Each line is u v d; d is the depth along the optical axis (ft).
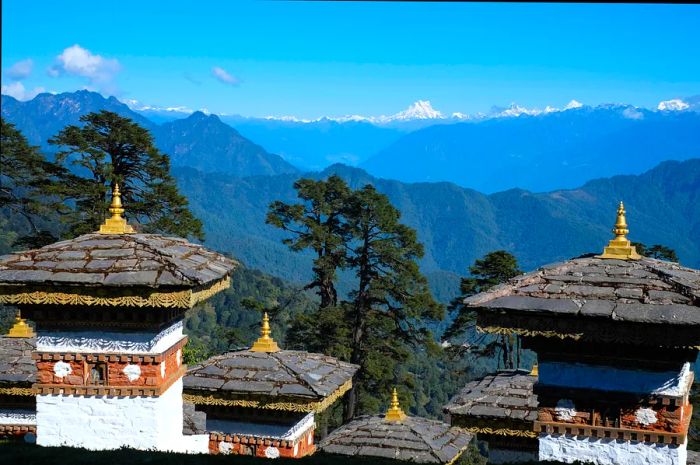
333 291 165.07
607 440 43.21
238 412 66.49
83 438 47.70
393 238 159.63
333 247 159.74
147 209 151.12
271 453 65.72
